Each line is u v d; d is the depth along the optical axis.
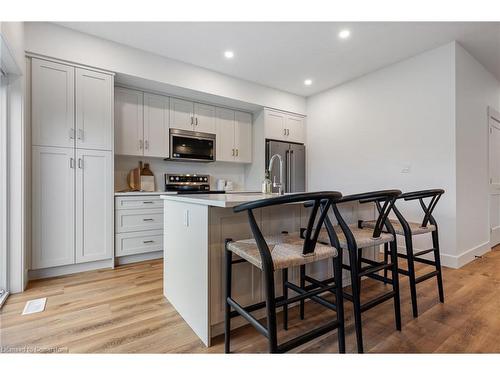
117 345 1.41
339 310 1.24
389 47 2.87
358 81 3.70
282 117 4.29
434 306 1.88
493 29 2.53
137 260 3.03
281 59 3.16
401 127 3.19
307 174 4.52
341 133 3.95
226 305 1.36
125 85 3.17
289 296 1.84
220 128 4.02
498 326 1.61
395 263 1.60
